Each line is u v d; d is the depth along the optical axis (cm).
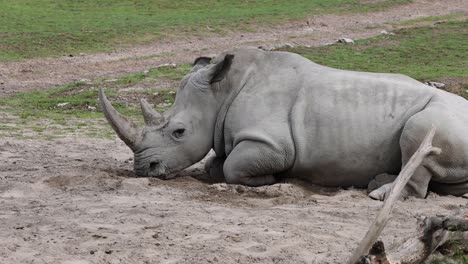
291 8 9950
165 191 2352
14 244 1762
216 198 2309
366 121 2420
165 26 8419
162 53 7306
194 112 2541
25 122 4297
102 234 1861
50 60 6850
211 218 2048
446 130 2316
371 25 9125
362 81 2483
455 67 6153
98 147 3425
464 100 2503
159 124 2541
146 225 1956
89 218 2017
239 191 2386
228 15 9281
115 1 10006
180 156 2538
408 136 2331
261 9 9838
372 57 6594
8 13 8906
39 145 3425
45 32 7819
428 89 2466
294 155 2442
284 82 2508
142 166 2530
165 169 2531
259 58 2566
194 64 2711
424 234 1619
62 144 3491
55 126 4178
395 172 2439
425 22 9300
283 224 2003
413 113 2408
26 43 7306
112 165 2864
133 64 6788
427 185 2362
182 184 2459
